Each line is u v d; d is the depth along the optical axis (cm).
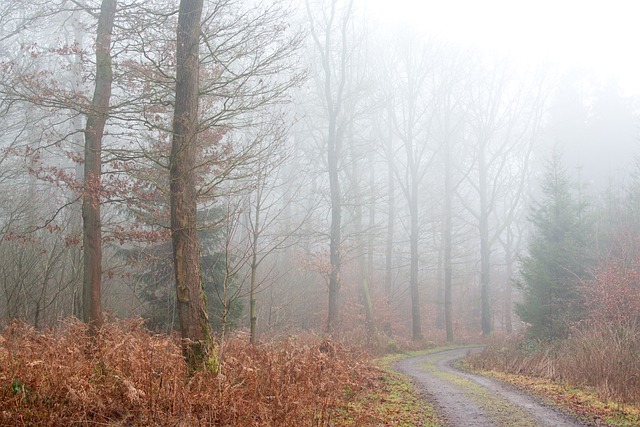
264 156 1027
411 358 2294
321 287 3234
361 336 2386
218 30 956
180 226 823
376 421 879
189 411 648
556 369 1469
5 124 1903
